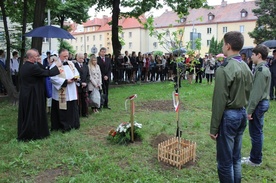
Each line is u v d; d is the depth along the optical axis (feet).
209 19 162.61
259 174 12.09
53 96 18.30
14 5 38.60
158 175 11.87
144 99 31.48
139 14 55.83
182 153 12.62
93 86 23.02
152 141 16.19
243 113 9.05
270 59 36.73
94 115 22.98
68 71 18.08
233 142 9.12
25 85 16.16
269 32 101.09
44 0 29.14
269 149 15.16
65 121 18.35
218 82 8.65
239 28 153.28
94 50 88.17
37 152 14.46
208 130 18.81
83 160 13.34
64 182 11.33
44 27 23.62
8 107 26.71
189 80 47.65
